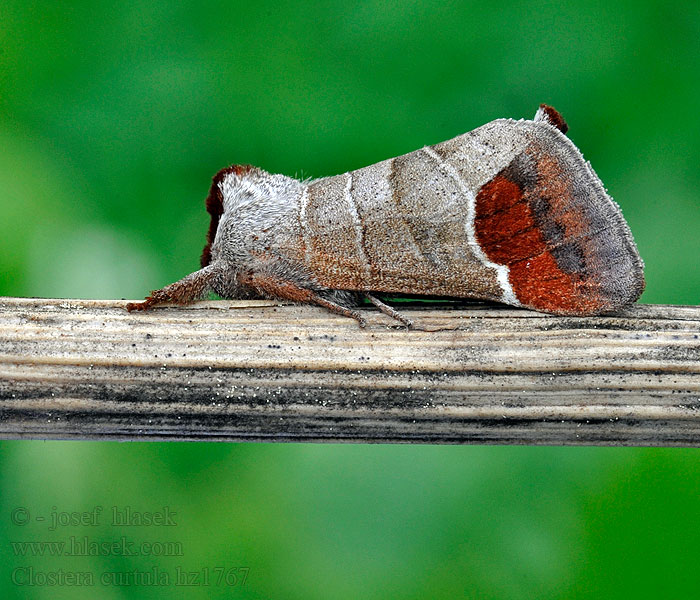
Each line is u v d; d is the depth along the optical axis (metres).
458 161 0.16
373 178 0.16
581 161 0.15
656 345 0.15
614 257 0.15
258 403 0.15
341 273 0.16
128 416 0.15
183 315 0.15
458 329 0.15
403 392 0.15
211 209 0.16
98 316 0.15
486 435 0.15
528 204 0.16
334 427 0.15
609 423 0.15
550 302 0.15
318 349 0.15
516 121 0.16
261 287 0.16
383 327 0.15
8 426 0.15
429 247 0.16
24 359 0.15
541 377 0.15
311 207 0.16
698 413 0.15
